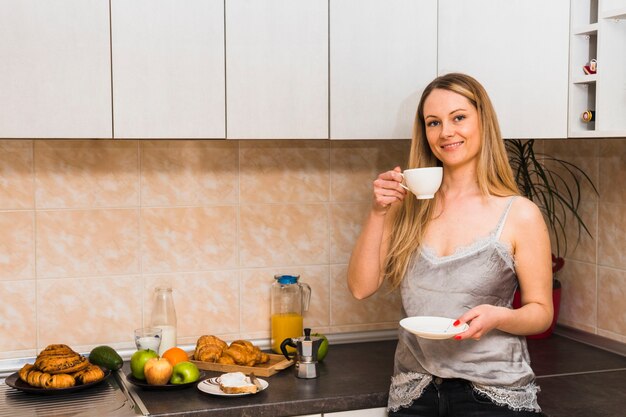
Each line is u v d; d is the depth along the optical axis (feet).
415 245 6.37
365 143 8.68
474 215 6.20
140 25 6.68
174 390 6.82
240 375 6.79
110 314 7.91
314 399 6.52
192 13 6.80
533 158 8.56
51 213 7.69
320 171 8.53
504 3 7.58
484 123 6.30
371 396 6.67
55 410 6.25
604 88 7.35
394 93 7.38
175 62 6.79
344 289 8.69
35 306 7.68
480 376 6.03
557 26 7.70
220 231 8.22
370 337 8.68
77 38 6.53
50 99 6.49
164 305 7.70
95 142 7.77
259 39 6.98
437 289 6.14
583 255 8.55
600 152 8.23
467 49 7.52
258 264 8.38
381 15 7.29
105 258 7.87
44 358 6.82
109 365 7.22
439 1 7.43
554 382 7.00
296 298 8.11
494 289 6.08
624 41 7.38
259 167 8.32
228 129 6.95
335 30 7.18
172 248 8.07
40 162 7.63
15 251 7.60
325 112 7.21
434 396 6.22
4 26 6.36
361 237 6.61
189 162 8.08
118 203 7.88
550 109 7.74
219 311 8.27
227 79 6.92
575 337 8.60
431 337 5.59
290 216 8.45
